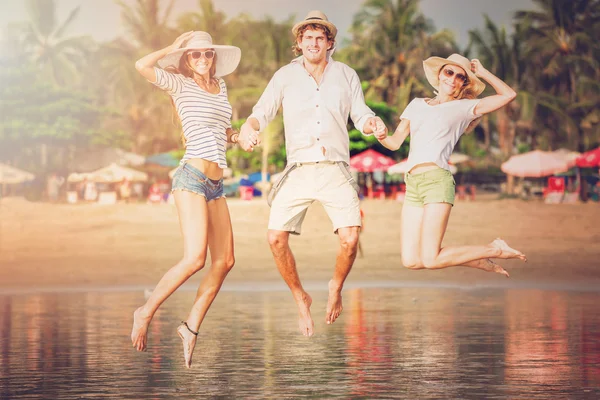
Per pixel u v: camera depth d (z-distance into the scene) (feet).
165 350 36.19
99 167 232.73
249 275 75.87
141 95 302.45
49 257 96.84
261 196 217.15
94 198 211.00
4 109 229.86
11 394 27.63
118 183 230.48
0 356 34.88
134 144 301.22
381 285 66.03
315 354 34.81
